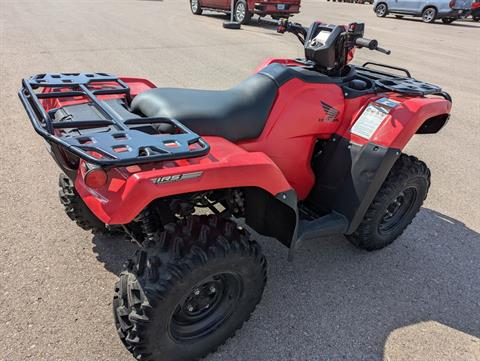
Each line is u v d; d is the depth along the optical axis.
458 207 3.83
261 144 2.38
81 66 7.05
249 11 12.54
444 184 4.23
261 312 2.52
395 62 9.32
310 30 2.78
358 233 2.90
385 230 3.08
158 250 1.87
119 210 1.69
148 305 1.78
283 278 2.81
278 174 1.99
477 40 13.94
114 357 2.15
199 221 1.98
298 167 2.64
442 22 18.86
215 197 2.34
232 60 8.16
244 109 2.29
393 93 2.83
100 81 2.57
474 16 20.67
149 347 1.90
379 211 2.80
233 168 1.84
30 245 2.87
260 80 2.42
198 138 1.82
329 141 2.76
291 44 10.18
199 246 1.86
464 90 7.59
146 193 1.66
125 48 8.70
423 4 17.91
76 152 1.58
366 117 2.67
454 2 17.22
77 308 2.41
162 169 1.73
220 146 2.02
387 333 2.43
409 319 2.54
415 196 3.09
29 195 3.42
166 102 2.17
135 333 1.86
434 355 2.31
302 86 2.48
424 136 5.52
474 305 2.70
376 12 19.55
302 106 2.48
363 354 2.29
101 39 9.49
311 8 21.80
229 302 2.17
